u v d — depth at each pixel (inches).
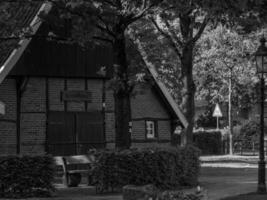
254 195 786.8
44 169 776.3
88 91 1167.0
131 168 823.7
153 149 844.6
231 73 1940.2
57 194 802.2
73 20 790.5
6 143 1061.1
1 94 1056.2
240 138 2196.1
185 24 1050.1
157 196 538.0
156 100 1277.1
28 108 1095.6
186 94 1098.7
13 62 1045.8
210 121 2588.6
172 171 862.5
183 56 1073.5
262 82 830.5
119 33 821.9
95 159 821.2
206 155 1957.4
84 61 1158.3
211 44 1905.8
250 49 1797.5
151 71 1156.5
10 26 794.8
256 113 2407.7
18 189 764.0
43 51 1107.3
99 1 778.2
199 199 534.0
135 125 1240.2
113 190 821.2
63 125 1135.0
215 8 702.5
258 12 768.9
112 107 1194.6
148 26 934.4
